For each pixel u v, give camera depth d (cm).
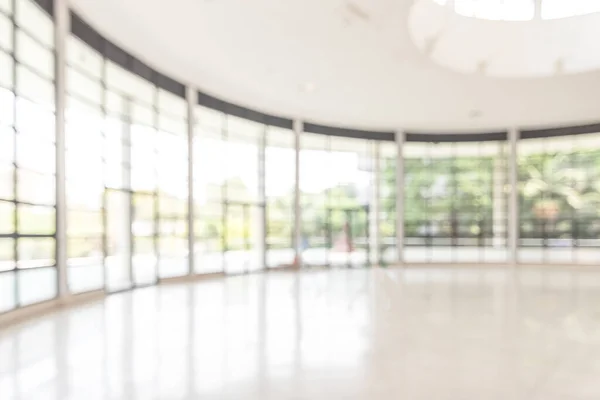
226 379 450
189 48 1095
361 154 1981
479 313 811
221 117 1512
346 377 457
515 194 1917
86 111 1161
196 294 1055
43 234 861
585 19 1177
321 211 1897
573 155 2048
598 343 596
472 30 1170
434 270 1734
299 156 1736
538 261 1916
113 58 1036
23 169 840
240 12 920
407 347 573
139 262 1784
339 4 894
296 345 581
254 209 1708
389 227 1977
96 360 514
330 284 1259
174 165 1332
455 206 2073
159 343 591
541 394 411
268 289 1149
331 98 1530
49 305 836
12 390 418
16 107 786
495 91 1465
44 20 843
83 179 1066
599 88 1425
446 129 1962
